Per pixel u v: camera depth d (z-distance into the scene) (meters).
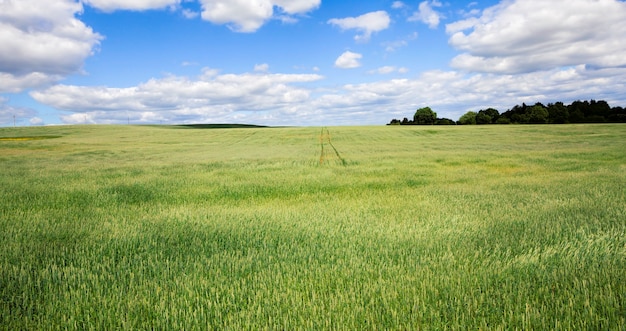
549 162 20.48
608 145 36.84
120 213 8.26
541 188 11.05
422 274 4.08
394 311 3.22
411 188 12.28
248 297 3.63
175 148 47.22
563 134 58.19
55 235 6.10
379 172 17.30
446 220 6.97
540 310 3.27
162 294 3.74
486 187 11.93
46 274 4.21
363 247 5.38
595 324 3.01
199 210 8.57
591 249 4.80
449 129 79.12
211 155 34.22
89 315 3.36
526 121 124.06
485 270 4.16
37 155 36.44
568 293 3.48
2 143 57.03
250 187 12.80
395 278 4.04
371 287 3.79
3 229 6.55
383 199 10.02
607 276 3.84
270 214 7.84
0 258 4.77
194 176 15.80
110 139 67.44
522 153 28.03
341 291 3.78
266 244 5.58
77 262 4.74
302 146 47.50
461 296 3.50
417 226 6.56
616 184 11.04
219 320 3.24
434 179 14.64
